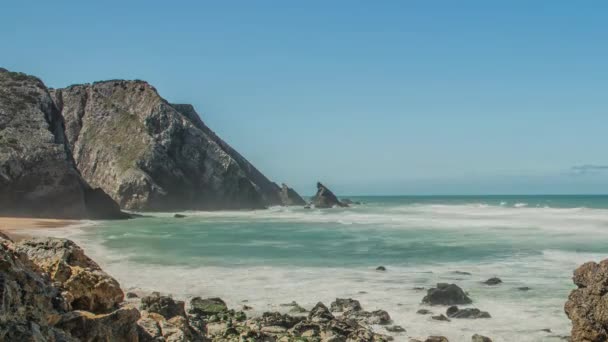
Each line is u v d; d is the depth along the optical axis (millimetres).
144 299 13680
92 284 8797
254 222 69000
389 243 41531
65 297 8008
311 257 33438
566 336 16422
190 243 41062
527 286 23812
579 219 60562
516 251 35562
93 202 77625
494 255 33938
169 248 37312
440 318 18641
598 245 37562
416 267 29578
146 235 47656
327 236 47844
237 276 26188
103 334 7816
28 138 76062
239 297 21641
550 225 54531
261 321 17406
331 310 19750
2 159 70562
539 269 28250
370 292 22859
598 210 78125
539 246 37812
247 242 42281
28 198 70562
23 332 5887
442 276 26672
